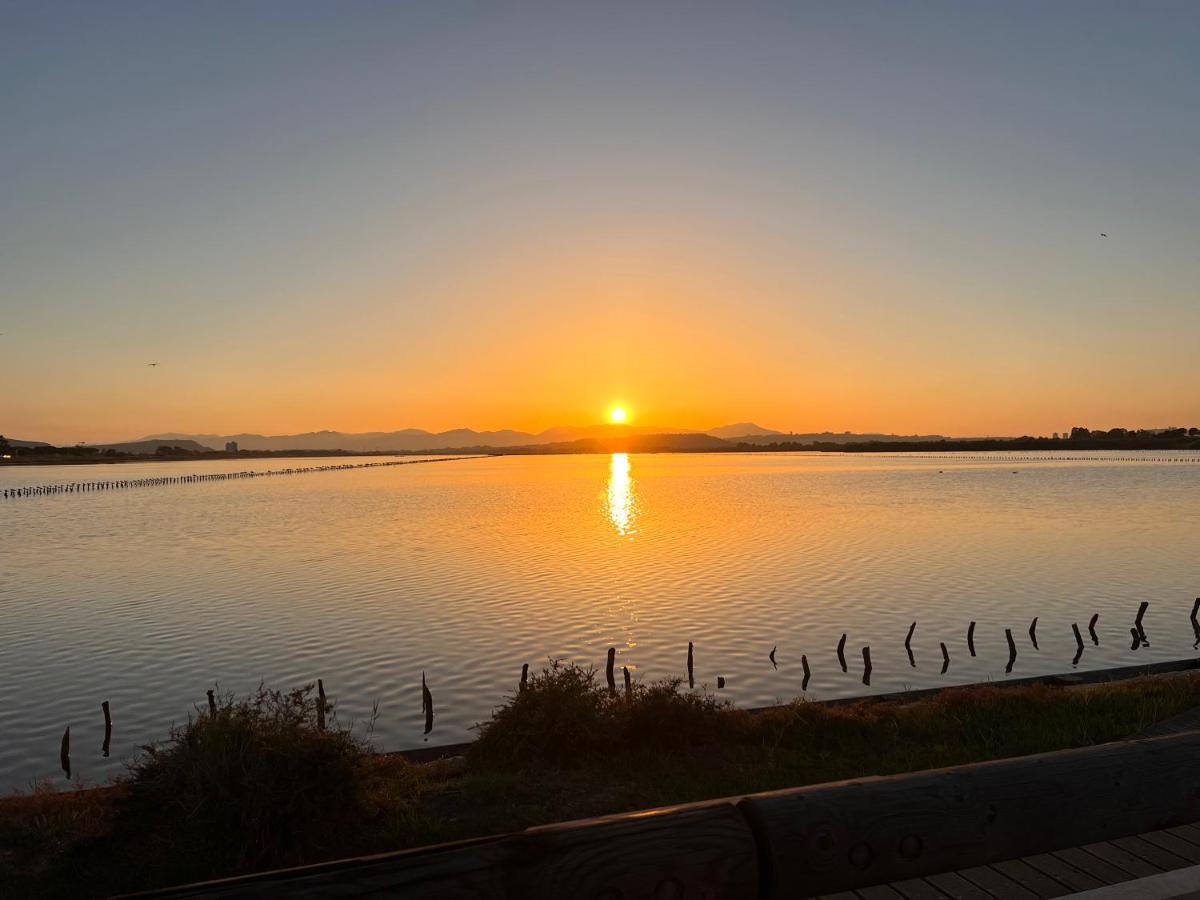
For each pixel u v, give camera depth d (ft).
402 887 11.22
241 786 35.81
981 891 16.17
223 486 619.26
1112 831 16.11
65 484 653.71
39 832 38.47
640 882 12.26
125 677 100.32
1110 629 123.75
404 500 439.63
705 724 51.55
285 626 127.44
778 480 625.00
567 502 408.26
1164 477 592.60
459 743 69.26
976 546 217.15
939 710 57.67
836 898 15.66
